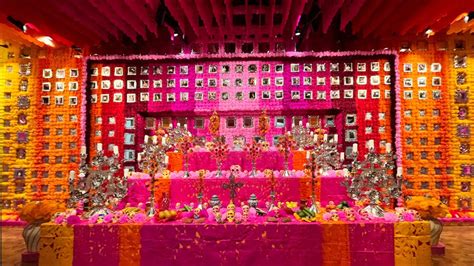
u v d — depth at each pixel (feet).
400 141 30.60
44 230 15.10
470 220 28.73
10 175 31.68
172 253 14.96
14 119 32.09
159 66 32.09
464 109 31.22
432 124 31.19
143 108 31.81
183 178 20.47
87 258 14.99
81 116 31.55
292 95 31.37
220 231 14.98
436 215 20.30
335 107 31.24
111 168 16.80
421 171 30.96
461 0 22.66
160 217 15.53
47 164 31.78
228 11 25.16
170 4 24.07
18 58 32.45
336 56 31.30
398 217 15.49
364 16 26.27
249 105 31.35
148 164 19.35
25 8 23.90
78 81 32.22
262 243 14.96
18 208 31.32
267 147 23.56
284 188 20.10
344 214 15.78
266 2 27.89
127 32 29.32
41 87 32.22
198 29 29.91
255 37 31.68
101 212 16.40
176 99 31.73
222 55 31.48
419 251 14.92
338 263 14.90
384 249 14.96
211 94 31.60
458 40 31.42
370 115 31.27
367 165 16.88
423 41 31.48
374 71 31.58
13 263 19.15
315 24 30.01
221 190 20.01
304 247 14.94
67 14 24.50
